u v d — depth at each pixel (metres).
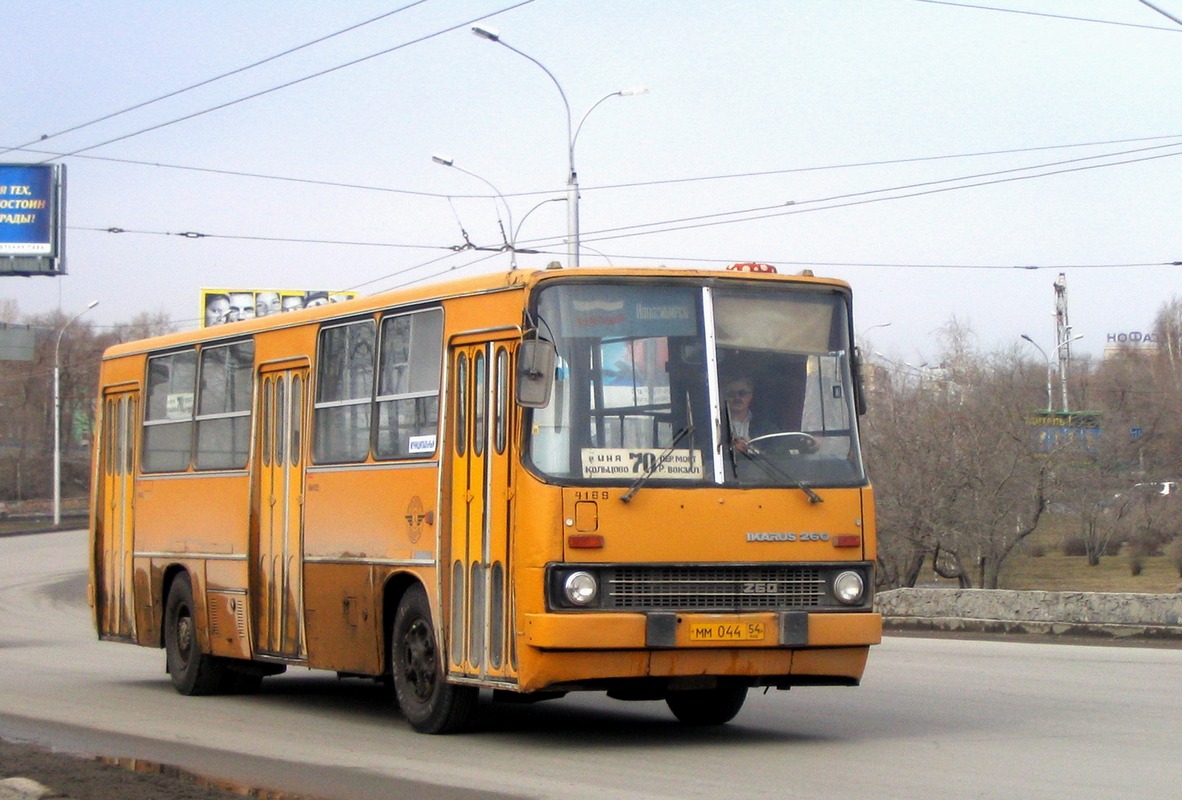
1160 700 13.23
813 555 10.44
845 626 10.35
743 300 10.70
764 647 10.15
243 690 15.48
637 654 9.88
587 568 9.90
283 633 13.36
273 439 13.72
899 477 41.06
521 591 9.99
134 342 16.78
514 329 10.45
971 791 8.48
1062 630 21.36
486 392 10.70
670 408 10.35
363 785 9.00
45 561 51.53
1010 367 47.38
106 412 17.34
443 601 10.96
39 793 8.46
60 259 50.03
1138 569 50.00
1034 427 42.56
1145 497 52.28
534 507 9.97
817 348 10.86
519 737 11.25
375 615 11.90
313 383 13.13
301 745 11.03
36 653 21.41
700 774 9.24
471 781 9.09
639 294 10.48
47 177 49.94
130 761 10.25
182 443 15.51
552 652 9.80
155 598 15.93
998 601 22.30
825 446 10.71
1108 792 8.43
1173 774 9.07
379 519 11.92
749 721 12.09
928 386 44.41
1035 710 12.55
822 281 10.97
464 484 10.83
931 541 41.28
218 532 14.61
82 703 14.45
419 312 11.68
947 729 11.38
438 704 11.20
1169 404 56.44
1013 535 42.16
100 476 17.39
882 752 10.14
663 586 10.07
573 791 8.63
